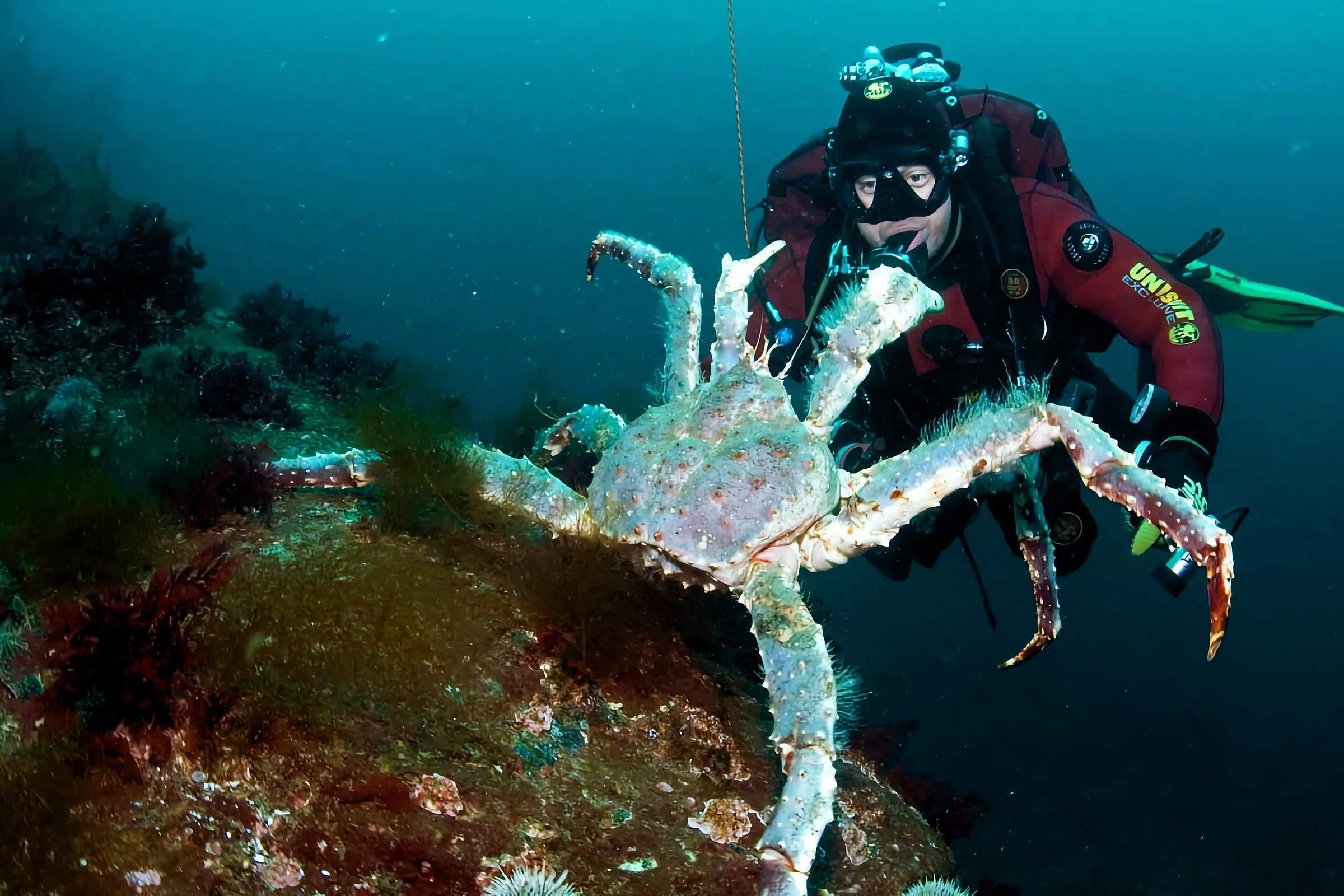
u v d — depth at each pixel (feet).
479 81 139.13
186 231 8.49
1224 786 15.12
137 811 3.42
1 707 3.68
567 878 3.51
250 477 4.65
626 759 4.05
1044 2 138.10
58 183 15.33
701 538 4.09
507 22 147.54
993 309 5.93
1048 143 6.48
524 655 4.17
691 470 4.21
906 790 6.51
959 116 6.40
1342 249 80.23
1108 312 5.84
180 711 3.57
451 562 4.49
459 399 6.92
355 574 4.11
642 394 7.50
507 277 56.44
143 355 6.69
